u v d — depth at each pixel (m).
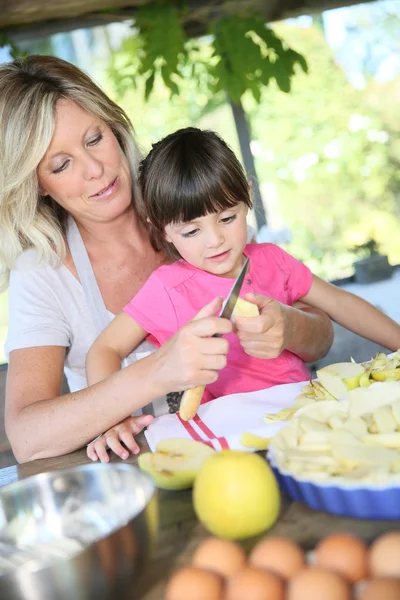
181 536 0.75
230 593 0.54
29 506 0.77
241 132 3.80
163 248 1.56
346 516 0.73
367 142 4.88
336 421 0.84
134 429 1.16
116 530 0.61
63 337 1.49
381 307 3.66
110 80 4.07
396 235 4.84
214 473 0.72
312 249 4.83
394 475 0.70
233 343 1.46
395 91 4.85
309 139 4.82
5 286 1.59
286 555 0.58
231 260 1.39
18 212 1.48
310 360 1.52
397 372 1.06
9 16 3.17
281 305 1.33
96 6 3.27
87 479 0.77
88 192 1.42
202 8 3.55
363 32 4.78
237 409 1.11
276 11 3.59
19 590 0.57
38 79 1.40
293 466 0.76
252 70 3.59
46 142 1.36
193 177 1.31
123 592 0.62
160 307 1.46
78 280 1.54
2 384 2.56
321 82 4.82
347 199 4.85
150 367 1.11
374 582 0.51
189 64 3.72
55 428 1.17
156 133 4.42
